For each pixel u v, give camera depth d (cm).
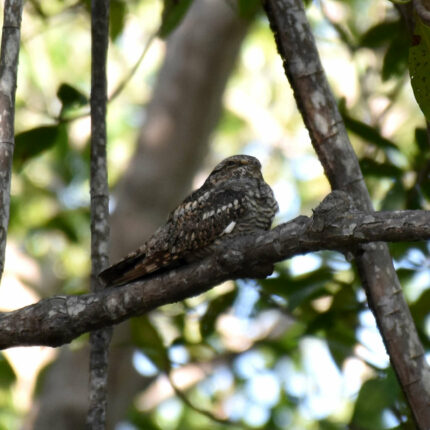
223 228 839
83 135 1723
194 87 1384
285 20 755
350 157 738
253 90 2031
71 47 1848
